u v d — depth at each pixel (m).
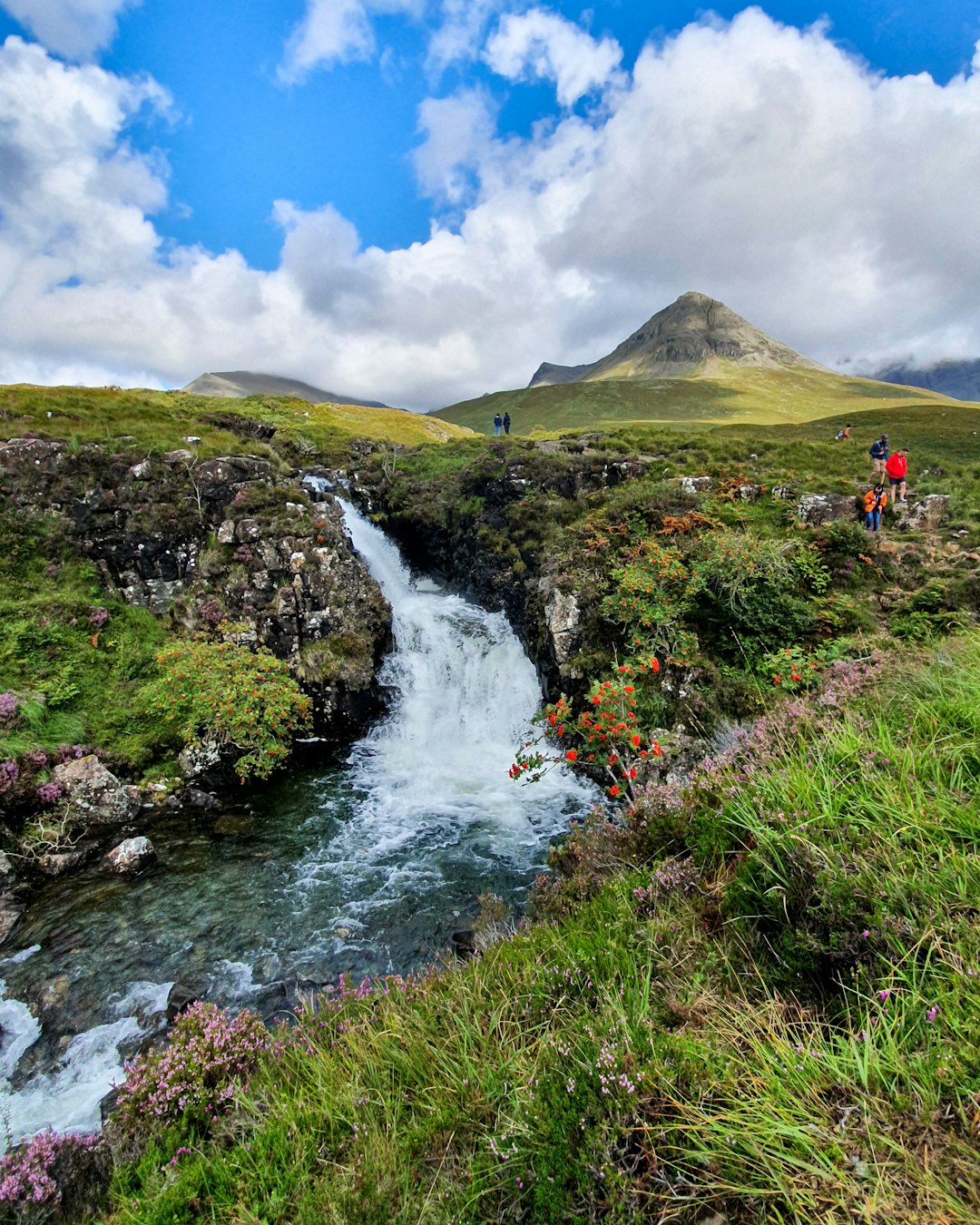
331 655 14.66
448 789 12.19
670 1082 2.84
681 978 3.72
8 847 9.38
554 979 4.12
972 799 3.68
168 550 16.34
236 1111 4.29
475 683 15.66
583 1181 2.61
